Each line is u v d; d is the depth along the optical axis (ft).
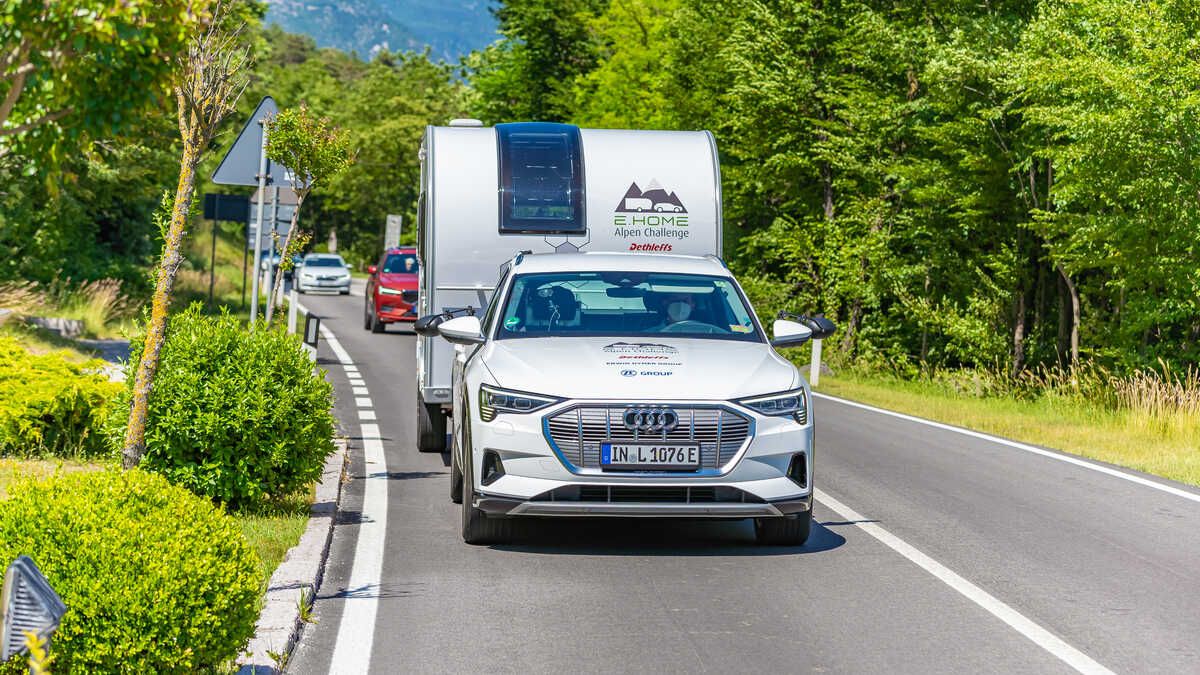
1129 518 39.34
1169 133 75.97
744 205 148.56
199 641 20.20
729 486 31.71
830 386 89.66
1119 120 75.87
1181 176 77.36
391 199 371.97
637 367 32.73
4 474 39.22
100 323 100.78
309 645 24.35
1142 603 28.58
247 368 35.06
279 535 32.40
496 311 37.11
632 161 49.85
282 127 55.77
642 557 32.60
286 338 36.29
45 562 19.84
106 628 19.65
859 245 122.11
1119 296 102.01
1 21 15.26
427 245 48.49
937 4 116.37
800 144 133.08
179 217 28.78
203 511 22.07
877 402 78.18
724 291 38.24
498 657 23.76
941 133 108.99
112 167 109.60
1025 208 111.65
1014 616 27.14
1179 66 75.25
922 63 115.34
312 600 27.48
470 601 27.78
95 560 19.89
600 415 31.58
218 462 34.65
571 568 31.17
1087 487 45.32
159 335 29.14
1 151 16.51
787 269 152.25
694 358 33.60
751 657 23.94
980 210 112.57
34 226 108.17
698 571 31.07
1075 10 82.79
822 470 48.21
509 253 48.49
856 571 31.27
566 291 37.42
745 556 32.89
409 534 34.83
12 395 43.09
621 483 31.37
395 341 113.80
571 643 24.75
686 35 151.84
